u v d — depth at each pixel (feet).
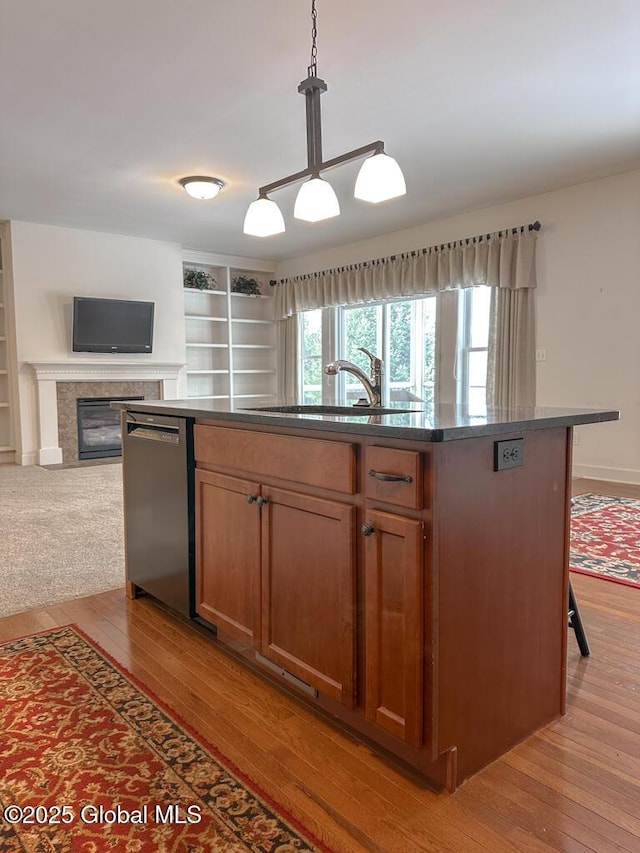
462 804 4.38
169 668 6.46
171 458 7.40
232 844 3.99
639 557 10.19
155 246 23.62
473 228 19.65
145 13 8.73
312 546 5.34
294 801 4.41
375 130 13.08
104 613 8.04
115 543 11.39
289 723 5.42
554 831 4.10
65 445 21.76
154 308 23.59
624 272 16.10
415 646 4.40
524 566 5.10
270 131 13.03
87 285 21.93
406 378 23.09
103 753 4.96
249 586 6.21
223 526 6.57
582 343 17.06
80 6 8.55
